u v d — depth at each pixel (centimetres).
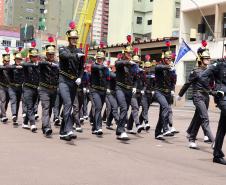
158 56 3975
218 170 813
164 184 669
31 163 781
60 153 891
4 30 6669
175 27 4750
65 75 1061
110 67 1383
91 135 1220
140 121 1400
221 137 883
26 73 1255
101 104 1223
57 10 7231
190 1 3562
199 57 1074
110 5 5838
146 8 5625
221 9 3328
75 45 1079
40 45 3725
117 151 958
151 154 952
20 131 1237
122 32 5659
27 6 9231
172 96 1208
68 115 1066
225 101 865
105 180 678
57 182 654
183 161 888
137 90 1342
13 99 1406
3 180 656
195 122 1077
